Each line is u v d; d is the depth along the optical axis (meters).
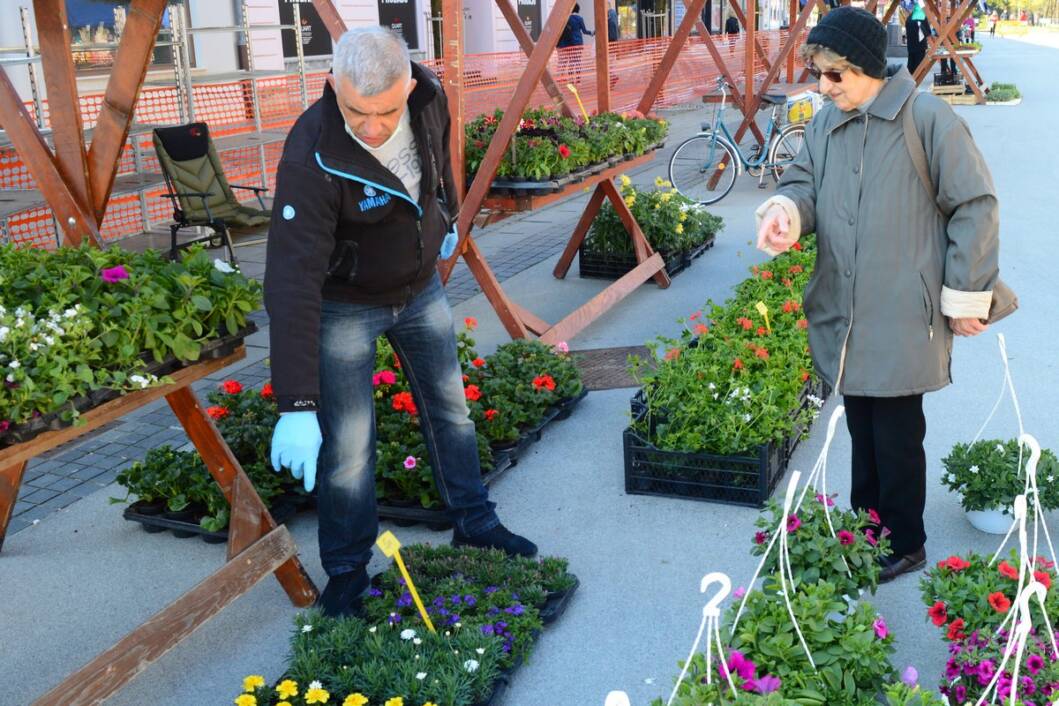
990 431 4.50
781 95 11.45
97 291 2.75
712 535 3.71
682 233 7.62
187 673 3.04
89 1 9.98
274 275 2.68
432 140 2.94
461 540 3.62
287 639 3.18
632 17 24.45
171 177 7.58
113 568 3.68
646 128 7.08
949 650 2.72
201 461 3.96
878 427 3.15
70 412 2.53
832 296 3.14
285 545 3.16
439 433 3.46
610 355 5.82
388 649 2.84
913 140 2.90
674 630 3.12
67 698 2.49
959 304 2.91
